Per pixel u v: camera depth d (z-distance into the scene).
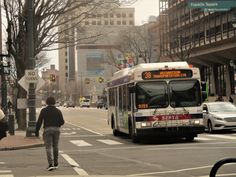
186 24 77.62
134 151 20.67
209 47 71.44
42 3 35.25
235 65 66.38
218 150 19.84
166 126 23.22
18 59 37.19
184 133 23.41
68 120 56.81
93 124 47.03
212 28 70.00
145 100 23.33
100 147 23.25
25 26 35.66
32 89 27.80
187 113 23.41
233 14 57.41
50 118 15.26
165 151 20.12
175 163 16.27
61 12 36.34
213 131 30.62
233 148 20.53
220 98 57.69
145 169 15.03
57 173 14.46
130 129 25.14
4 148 22.64
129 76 24.83
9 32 36.38
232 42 64.62
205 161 16.53
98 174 14.07
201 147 21.23
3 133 12.70
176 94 23.47
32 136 27.08
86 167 15.78
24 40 35.88
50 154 15.24
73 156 19.38
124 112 26.52
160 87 23.45
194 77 23.75
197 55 75.25
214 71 77.19
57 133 15.31
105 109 110.12
